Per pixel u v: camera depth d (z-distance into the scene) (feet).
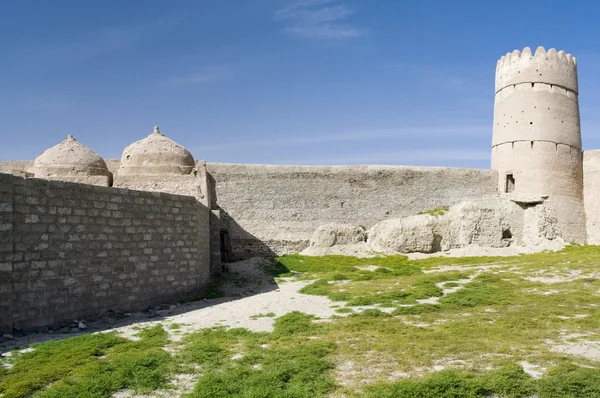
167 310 50.19
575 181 115.44
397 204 110.93
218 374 27.91
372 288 59.41
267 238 102.27
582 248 100.27
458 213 107.55
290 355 31.19
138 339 36.91
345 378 27.40
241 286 68.13
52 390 25.52
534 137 112.88
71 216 42.63
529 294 52.26
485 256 96.78
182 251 57.31
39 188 39.93
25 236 38.60
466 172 115.65
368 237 105.09
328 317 44.14
